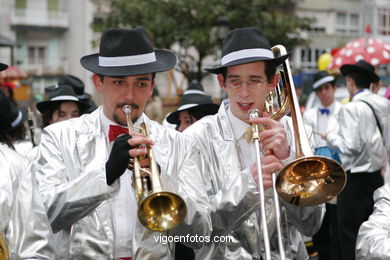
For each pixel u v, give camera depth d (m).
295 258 4.07
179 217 3.07
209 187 3.95
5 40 20.22
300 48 31.89
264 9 20.16
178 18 18.86
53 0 33.50
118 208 3.62
